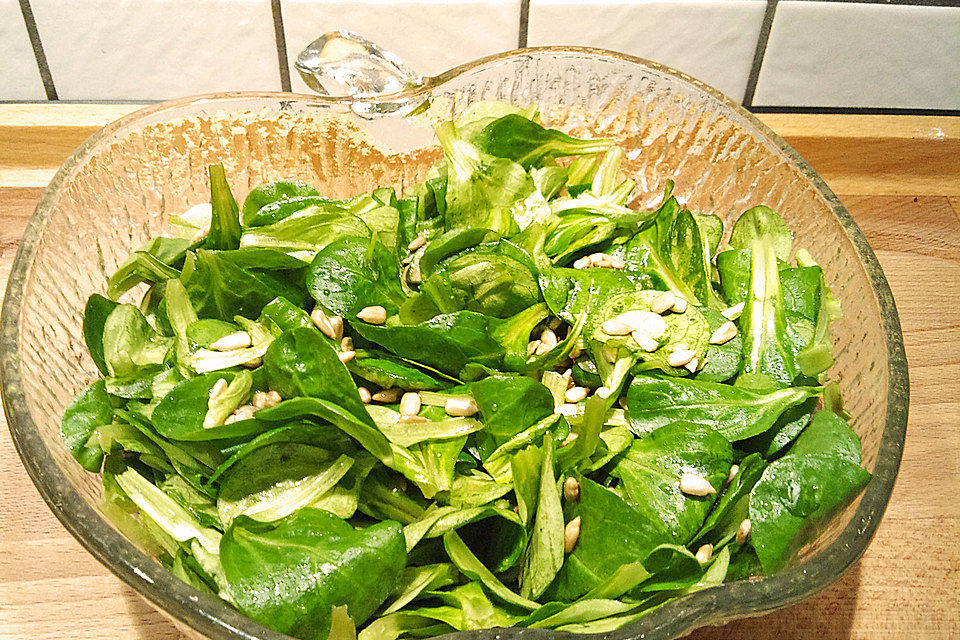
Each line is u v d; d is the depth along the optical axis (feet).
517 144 1.29
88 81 1.72
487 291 1.12
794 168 1.26
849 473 0.99
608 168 1.32
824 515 1.00
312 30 1.68
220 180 1.14
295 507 0.98
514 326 1.11
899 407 1.02
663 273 1.19
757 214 1.25
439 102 1.35
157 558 1.05
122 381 1.08
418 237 1.21
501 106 1.34
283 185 1.24
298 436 0.99
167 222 1.33
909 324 1.41
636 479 1.01
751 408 1.03
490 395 1.01
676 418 1.05
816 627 1.14
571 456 1.00
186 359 1.06
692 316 1.11
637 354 1.09
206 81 1.74
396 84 1.32
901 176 1.58
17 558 1.15
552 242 1.21
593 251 1.23
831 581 0.92
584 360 1.11
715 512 0.98
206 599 0.89
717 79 1.81
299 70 1.32
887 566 1.19
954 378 1.36
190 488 1.03
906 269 1.48
